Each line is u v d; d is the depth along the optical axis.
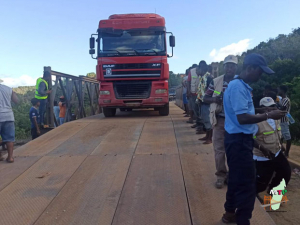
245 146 2.97
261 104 4.49
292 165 6.86
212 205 3.66
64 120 10.68
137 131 7.54
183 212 3.52
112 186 4.26
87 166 5.07
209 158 5.30
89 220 3.38
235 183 2.99
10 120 5.39
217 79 4.19
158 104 9.82
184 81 10.29
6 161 5.45
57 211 3.59
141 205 3.70
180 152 5.67
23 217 3.47
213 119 4.11
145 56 9.60
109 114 10.82
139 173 4.70
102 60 9.68
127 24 9.78
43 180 4.55
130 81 9.83
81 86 12.81
